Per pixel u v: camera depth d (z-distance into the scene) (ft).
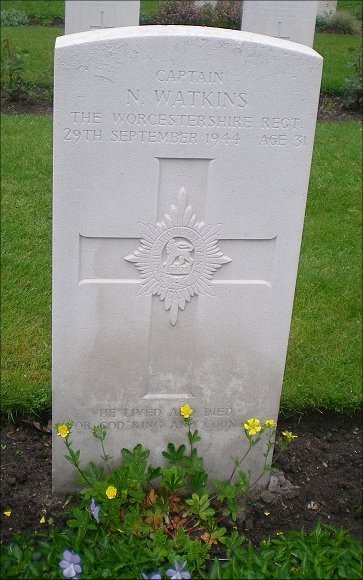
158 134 4.01
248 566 4.14
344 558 4.23
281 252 4.35
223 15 19.25
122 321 4.42
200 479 4.62
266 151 4.11
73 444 4.68
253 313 4.49
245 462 4.86
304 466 5.19
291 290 4.45
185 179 4.15
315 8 11.56
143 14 20.36
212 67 3.91
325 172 9.61
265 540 4.56
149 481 4.73
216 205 4.21
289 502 4.86
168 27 3.94
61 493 4.77
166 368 4.58
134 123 3.97
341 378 5.86
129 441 4.73
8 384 5.49
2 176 8.89
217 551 4.46
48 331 6.14
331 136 11.01
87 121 3.93
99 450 4.72
